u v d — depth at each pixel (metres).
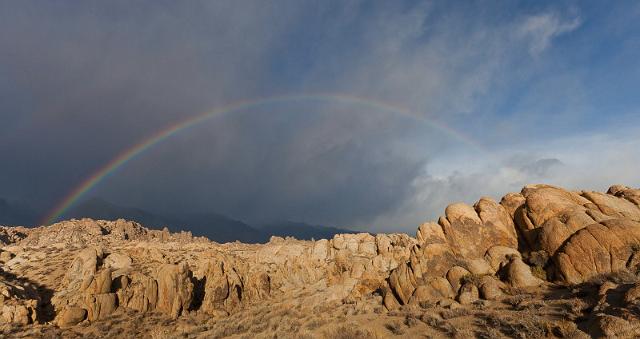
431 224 31.80
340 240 57.53
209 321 40.38
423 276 28.78
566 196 29.25
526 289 23.77
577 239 22.91
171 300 43.44
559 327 16.09
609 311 15.91
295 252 61.41
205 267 51.25
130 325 39.25
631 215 25.61
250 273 51.72
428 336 20.48
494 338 17.50
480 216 30.84
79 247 77.31
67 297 45.41
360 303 31.67
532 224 28.38
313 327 27.98
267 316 36.06
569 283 22.36
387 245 50.41
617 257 21.33
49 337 34.84
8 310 37.41
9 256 68.06
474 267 27.62
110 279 44.53
